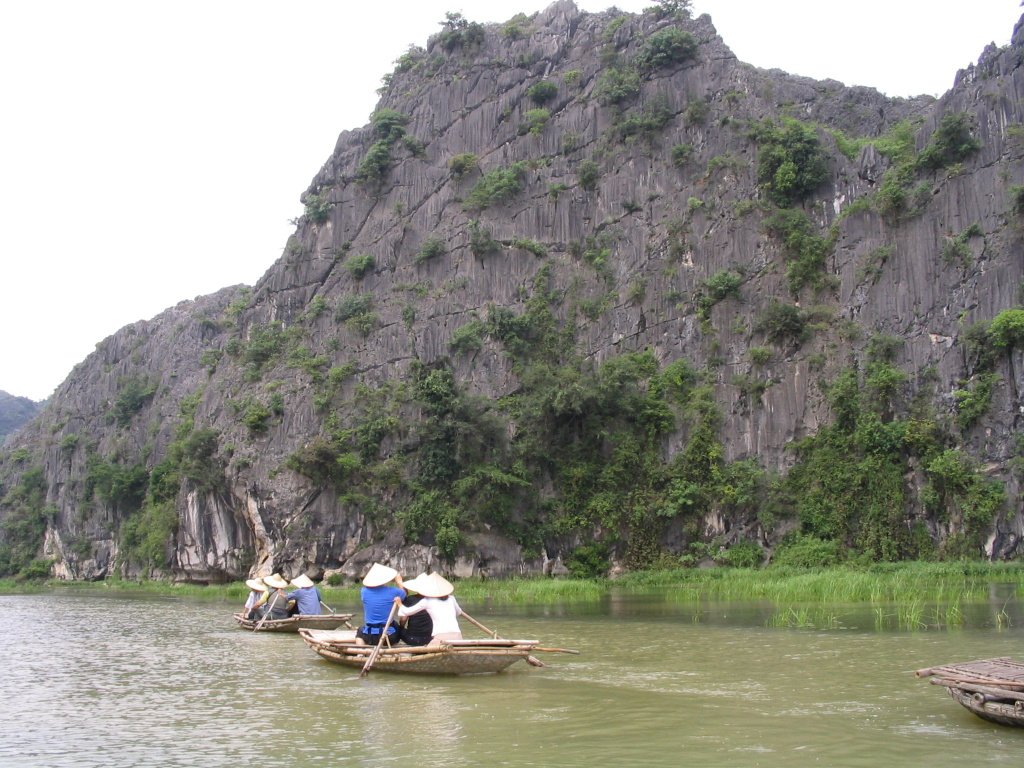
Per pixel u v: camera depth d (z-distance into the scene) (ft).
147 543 261.44
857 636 79.41
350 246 252.42
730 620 97.76
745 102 228.02
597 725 46.83
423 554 197.16
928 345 185.16
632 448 199.93
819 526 180.04
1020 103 189.78
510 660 63.57
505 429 204.95
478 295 232.32
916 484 175.73
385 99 276.21
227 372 247.50
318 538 203.21
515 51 262.26
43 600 208.03
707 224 218.79
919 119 231.91
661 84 237.04
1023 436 169.07
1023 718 42.75
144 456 314.35
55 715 54.24
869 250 198.29
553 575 193.36
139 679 68.44
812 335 197.26
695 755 40.60
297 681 64.39
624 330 218.18
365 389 219.82
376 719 49.78
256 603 113.09
